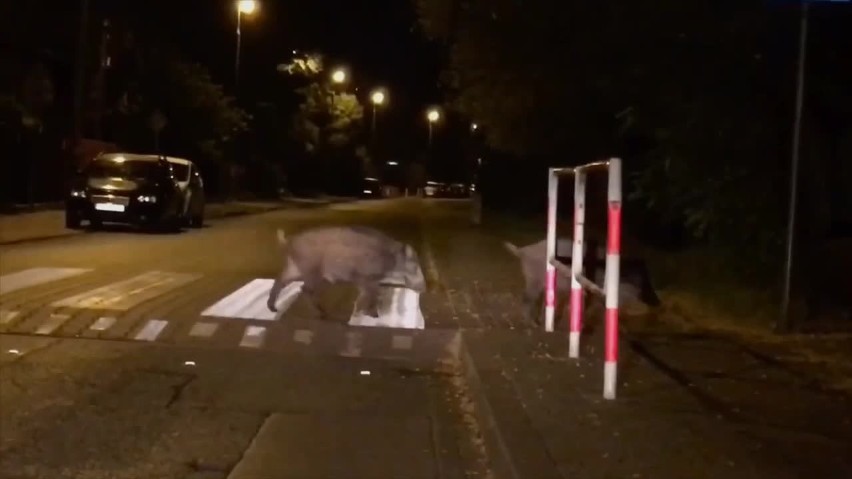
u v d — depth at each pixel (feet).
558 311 44.86
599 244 45.93
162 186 88.84
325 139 233.96
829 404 29.09
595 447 24.08
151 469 23.75
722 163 46.24
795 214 41.01
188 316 43.70
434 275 63.21
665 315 46.57
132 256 67.97
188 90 144.56
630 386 30.86
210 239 85.05
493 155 144.56
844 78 44.80
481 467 24.91
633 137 71.05
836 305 44.65
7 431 26.40
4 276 54.49
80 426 27.09
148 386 31.73
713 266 53.62
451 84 78.13
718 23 46.01
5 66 109.50
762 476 22.04
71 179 89.25
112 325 41.14
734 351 37.35
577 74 64.85
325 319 44.47
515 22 65.26
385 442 26.81
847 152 46.16
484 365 33.68
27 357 35.09
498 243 92.27
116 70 137.80
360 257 45.68
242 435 26.86
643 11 49.78
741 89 45.88
